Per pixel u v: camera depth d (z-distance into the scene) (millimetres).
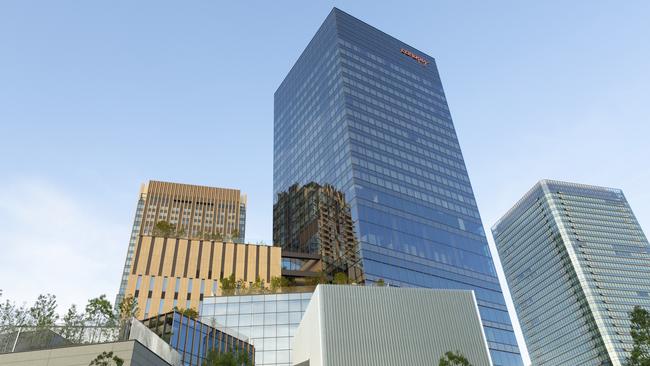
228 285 93812
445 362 38281
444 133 147375
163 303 97438
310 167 135375
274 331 78438
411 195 120500
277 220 146000
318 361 47344
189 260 105312
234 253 109062
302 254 115562
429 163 133250
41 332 40969
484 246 125688
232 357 41969
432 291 53125
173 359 47469
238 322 79625
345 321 48656
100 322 45781
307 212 129125
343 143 121438
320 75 147625
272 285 90375
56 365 38094
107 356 34219
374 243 103188
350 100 128625
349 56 140750
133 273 100062
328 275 107875
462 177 139125
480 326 51594
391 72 149000
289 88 169625
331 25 150125
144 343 43438
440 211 123500
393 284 99188
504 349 104000
